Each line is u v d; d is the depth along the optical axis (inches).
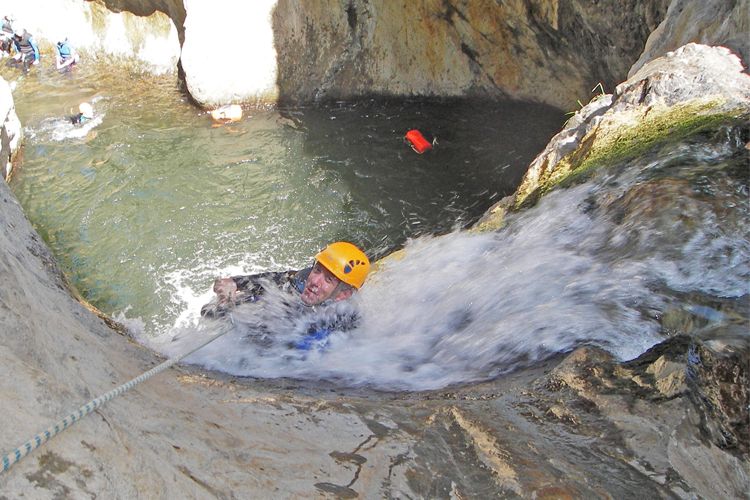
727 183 160.1
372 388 138.2
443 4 412.2
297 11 431.8
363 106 438.0
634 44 340.8
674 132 190.1
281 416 100.1
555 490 78.7
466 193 319.9
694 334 118.5
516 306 158.9
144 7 523.5
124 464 56.4
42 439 50.9
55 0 578.2
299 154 366.6
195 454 70.2
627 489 80.1
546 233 186.1
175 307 244.1
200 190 329.1
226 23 427.5
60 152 373.4
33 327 69.7
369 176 339.3
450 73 434.6
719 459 89.7
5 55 573.6
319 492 74.2
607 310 137.8
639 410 97.0
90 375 76.0
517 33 397.1
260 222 301.6
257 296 186.9
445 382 138.1
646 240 152.7
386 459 87.0
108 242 286.4
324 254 184.9
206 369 155.0
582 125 233.5
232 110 420.5
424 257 215.2
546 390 110.3
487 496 79.0
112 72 530.9
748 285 133.5
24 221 171.2
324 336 176.6
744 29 218.1
